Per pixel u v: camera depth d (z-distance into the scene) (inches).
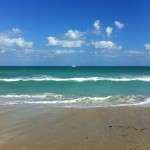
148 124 399.5
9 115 479.8
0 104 621.6
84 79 1469.0
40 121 431.2
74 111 515.5
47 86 1123.9
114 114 480.1
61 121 429.7
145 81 1369.3
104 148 293.9
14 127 393.4
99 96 789.9
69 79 1462.8
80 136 341.7
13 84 1207.6
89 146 301.7
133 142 310.5
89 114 483.2
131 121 421.4
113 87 1075.9
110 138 329.1
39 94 848.9
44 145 308.7
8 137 342.0
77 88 1040.8
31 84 1209.4
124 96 783.1
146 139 320.8
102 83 1266.0
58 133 358.6
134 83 1261.1
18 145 309.4
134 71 2751.0
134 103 645.9
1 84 1209.4
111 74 2090.3
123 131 360.2
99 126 391.9
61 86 1121.4
